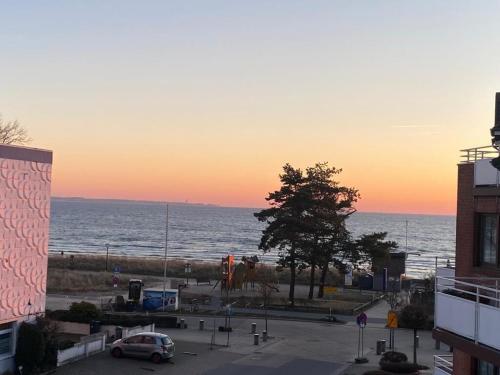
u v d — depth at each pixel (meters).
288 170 62.34
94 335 35.66
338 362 35.38
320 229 60.41
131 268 99.44
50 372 30.53
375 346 40.38
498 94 17.33
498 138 16.70
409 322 45.41
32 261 31.16
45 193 32.00
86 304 41.34
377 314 55.81
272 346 39.97
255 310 55.56
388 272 74.25
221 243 186.25
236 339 42.12
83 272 90.94
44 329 30.92
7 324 29.95
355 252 62.06
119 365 32.78
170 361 34.41
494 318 13.73
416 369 31.25
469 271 18.31
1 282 29.09
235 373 32.16
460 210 18.86
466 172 18.67
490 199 17.41
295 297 65.56
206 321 49.91
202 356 36.12
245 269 69.50
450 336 15.53
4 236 29.23
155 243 181.50
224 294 66.12
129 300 55.78
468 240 18.44
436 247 194.00
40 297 31.78
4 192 29.19
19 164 30.11
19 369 29.75
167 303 55.34
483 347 14.12
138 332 39.31
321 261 59.81
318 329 47.12
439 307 16.28
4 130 63.47
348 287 76.69
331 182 63.34
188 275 88.38
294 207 60.94
